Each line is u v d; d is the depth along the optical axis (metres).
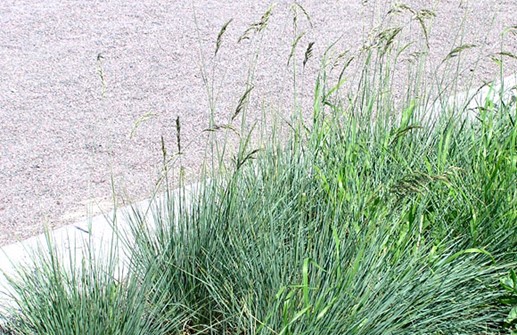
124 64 6.73
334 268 3.11
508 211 3.68
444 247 3.61
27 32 7.36
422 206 3.60
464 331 3.30
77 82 6.39
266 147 4.00
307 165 3.93
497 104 5.12
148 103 6.04
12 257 3.88
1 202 4.71
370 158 4.02
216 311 3.42
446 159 4.14
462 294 3.36
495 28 7.73
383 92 4.27
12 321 3.28
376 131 4.26
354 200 3.54
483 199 3.78
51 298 3.14
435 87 5.98
